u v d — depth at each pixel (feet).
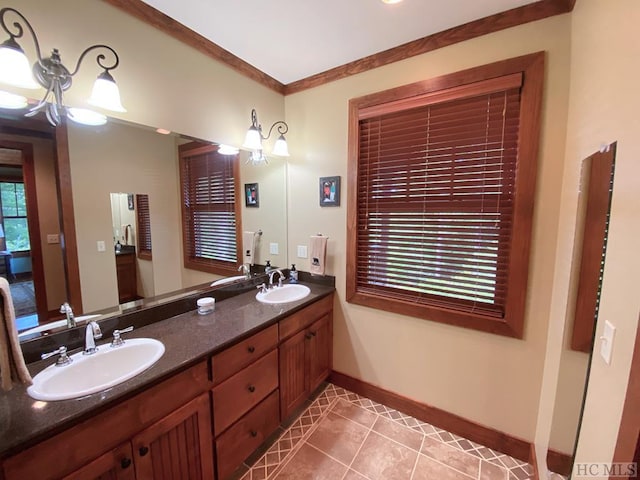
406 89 6.16
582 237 3.62
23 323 4.13
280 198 8.26
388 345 7.06
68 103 4.30
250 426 5.29
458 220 5.90
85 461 3.16
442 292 6.28
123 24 4.78
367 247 7.14
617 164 2.74
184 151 6.07
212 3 4.89
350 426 6.52
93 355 4.15
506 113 5.28
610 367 2.60
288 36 5.85
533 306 5.34
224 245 7.04
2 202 4.00
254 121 6.75
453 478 5.24
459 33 5.53
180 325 5.34
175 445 4.06
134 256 5.45
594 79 3.65
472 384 6.07
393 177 6.58
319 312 7.22
